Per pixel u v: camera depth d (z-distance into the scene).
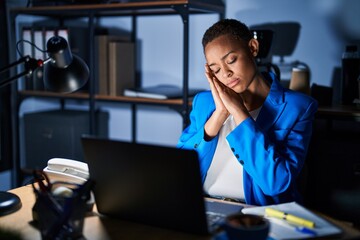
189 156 0.97
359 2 2.21
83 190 1.01
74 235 0.98
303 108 1.56
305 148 1.53
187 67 2.21
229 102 1.47
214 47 1.49
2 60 2.78
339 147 1.96
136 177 1.06
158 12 2.67
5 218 1.17
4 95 2.84
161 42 2.69
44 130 2.72
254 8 2.43
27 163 2.82
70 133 2.64
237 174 1.54
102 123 2.88
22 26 2.87
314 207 2.05
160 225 1.09
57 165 1.39
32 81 2.77
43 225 0.99
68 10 2.50
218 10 2.43
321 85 2.34
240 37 1.50
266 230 0.86
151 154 1.02
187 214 1.03
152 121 2.80
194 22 2.58
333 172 1.99
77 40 2.65
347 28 2.26
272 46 2.42
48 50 1.34
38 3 2.66
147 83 2.77
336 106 2.13
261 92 1.61
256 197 1.51
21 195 1.36
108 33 2.84
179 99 2.34
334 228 1.03
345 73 2.15
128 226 1.11
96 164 1.11
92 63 2.55
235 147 1.45
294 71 2.17
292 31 2.37
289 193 1.52
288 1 2.36
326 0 2.28
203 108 1.71
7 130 2.88
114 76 2.53
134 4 2.29
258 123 1.56
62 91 1.41
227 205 1.24
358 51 2.24
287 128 1.54
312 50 2.34
